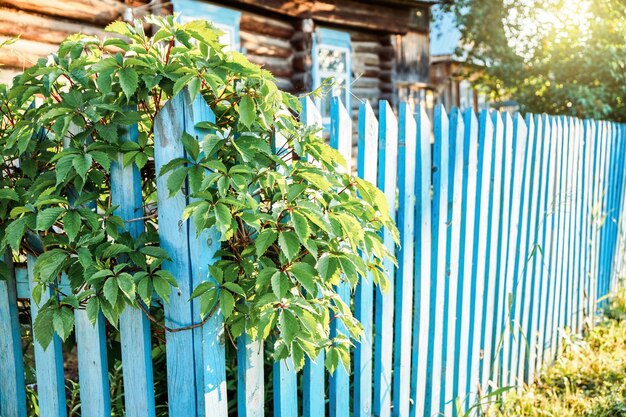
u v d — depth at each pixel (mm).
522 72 10969
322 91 1808
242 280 1591
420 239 2303
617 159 4871
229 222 1385
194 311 1548
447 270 2514
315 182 1514
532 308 3375
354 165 8281
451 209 2479
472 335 2762
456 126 2441
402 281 2234
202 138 1517
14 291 1810
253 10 6984
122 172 1577
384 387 2225
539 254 3406
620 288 5145
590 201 4230
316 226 1601
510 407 3039
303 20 7531
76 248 1481
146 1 5734
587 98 9328
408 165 2191
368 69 8773
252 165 1541
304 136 1640
